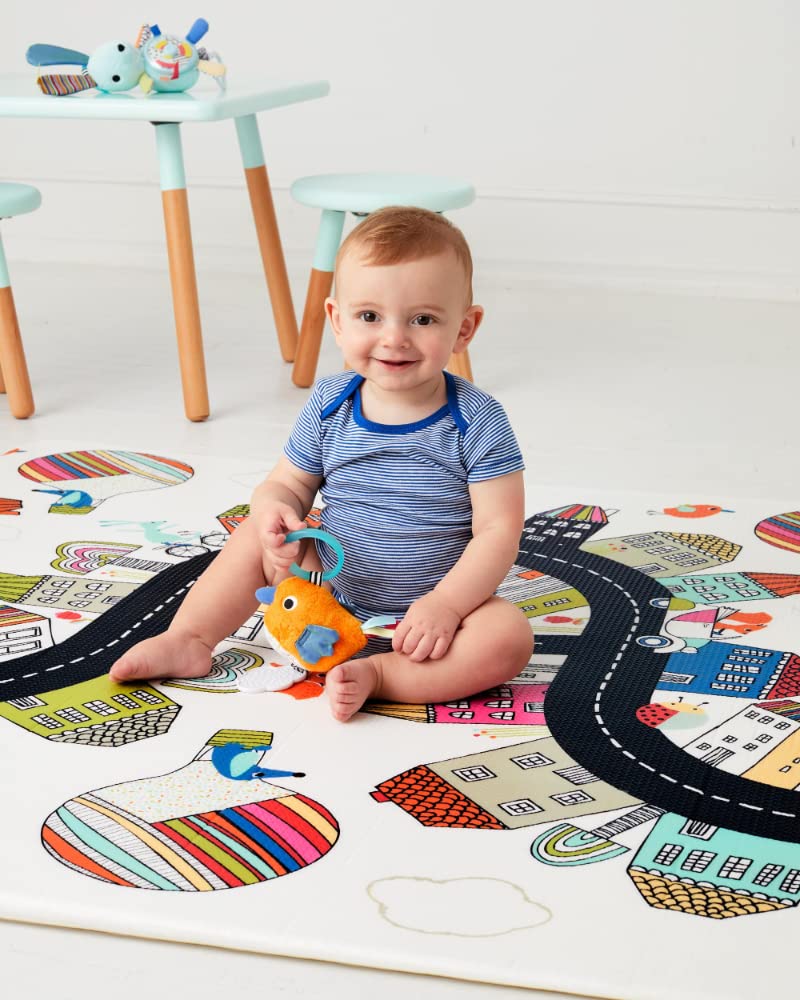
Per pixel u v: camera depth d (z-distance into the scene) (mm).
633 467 1612
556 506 1457
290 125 2764
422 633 975
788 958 697
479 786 875
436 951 700
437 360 995
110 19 2779
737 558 1309
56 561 1281
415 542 1040
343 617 1014
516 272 2760
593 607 1189
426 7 2623
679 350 2215
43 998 682
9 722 959
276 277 2080
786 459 1650
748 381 2021
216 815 833
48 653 1079
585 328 2367
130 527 1379
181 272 1733
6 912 737
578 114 2631
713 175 2607
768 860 792
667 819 837
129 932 723
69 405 1872
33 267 2857
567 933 715
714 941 710
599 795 866
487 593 1012
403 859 785
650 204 2646
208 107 1615
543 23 2586
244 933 714
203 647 1043
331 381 1080
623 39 2561
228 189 2811
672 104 2582
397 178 1896
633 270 2701
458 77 2662
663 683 1039
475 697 1014
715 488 1536
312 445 1072
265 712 979
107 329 2322
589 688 1029
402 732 952
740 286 2652
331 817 832
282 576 1066
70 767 893
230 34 2736
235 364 2111
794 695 1021
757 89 2535
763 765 911
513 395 1938
